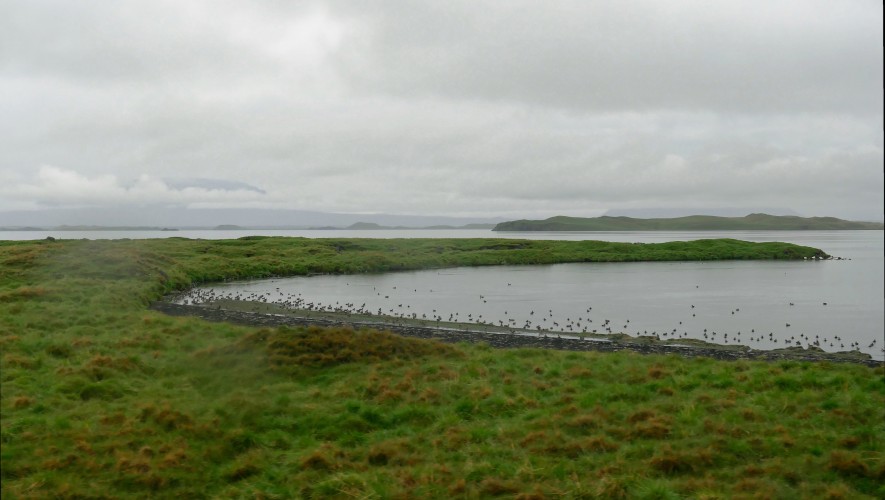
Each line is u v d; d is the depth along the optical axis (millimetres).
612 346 34594
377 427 18609
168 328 31094
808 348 35281
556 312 51188
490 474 15008
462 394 21281
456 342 34656
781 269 97000
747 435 17000
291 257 101875
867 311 51500
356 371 24109
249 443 17094
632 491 13984
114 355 24953
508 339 36625
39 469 14633
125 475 14578
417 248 123125
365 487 14391
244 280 79625
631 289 69188
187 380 22672
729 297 61438
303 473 15258
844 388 20734
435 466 15469
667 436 17172
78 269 56375
